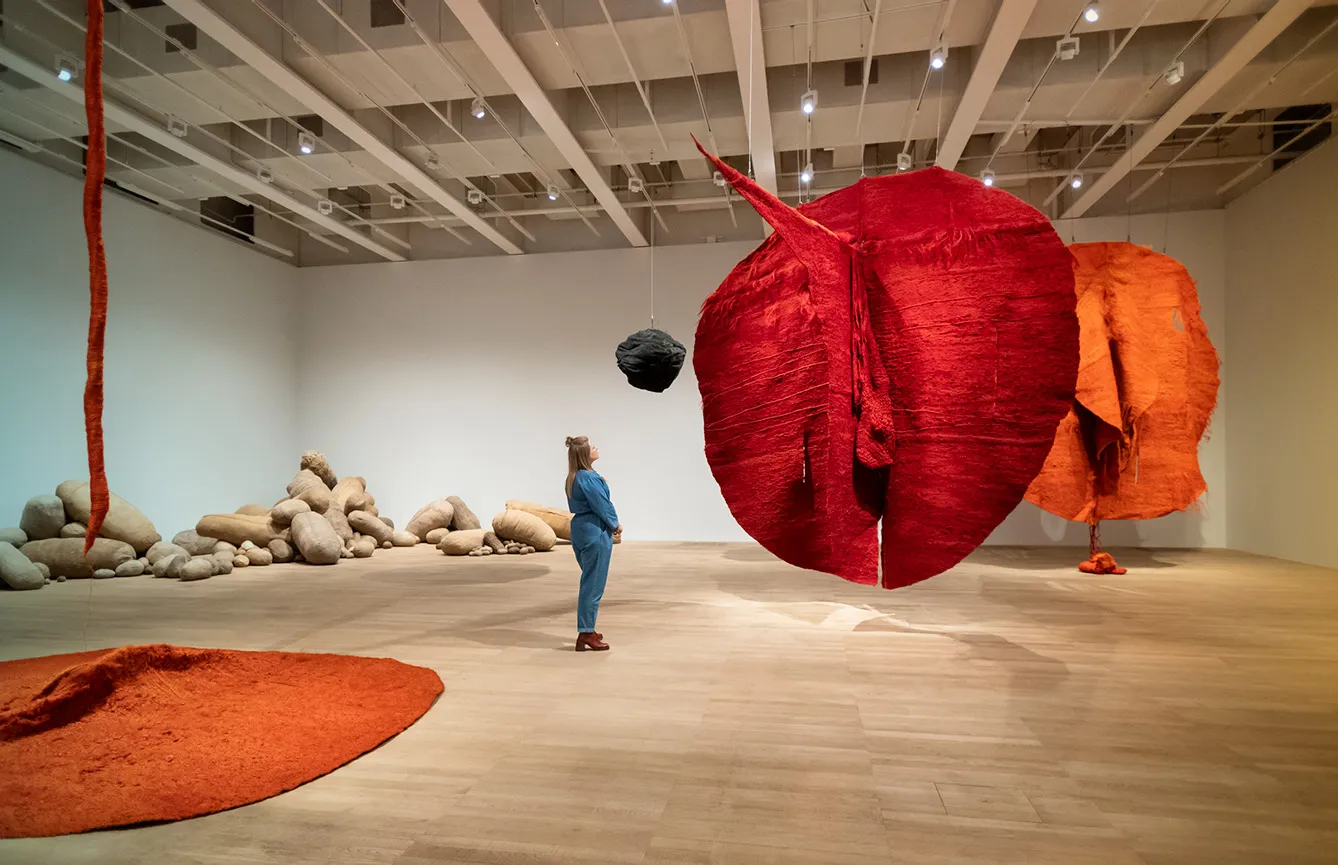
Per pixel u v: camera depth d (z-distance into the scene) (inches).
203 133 346.0
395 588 279.7
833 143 343.0
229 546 352.2
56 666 162.9
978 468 126.7
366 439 493.4
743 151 350.6
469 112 342.3
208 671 146.9
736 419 154.4
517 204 477.1
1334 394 317.1
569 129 320.2
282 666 158.4
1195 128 361.4
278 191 388.2
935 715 132.5
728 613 227.3
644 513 459.2
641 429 462.3
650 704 139.4
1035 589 268.7
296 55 269.9
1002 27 237.6
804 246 121.7
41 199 337.4
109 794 97.0
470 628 207.0
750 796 99.6
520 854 84.3
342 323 499.8
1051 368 121.3
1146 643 185.6
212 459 430.9
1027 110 308.7
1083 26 255.8
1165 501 277.3
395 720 126.4
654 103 324.2
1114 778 105.3
